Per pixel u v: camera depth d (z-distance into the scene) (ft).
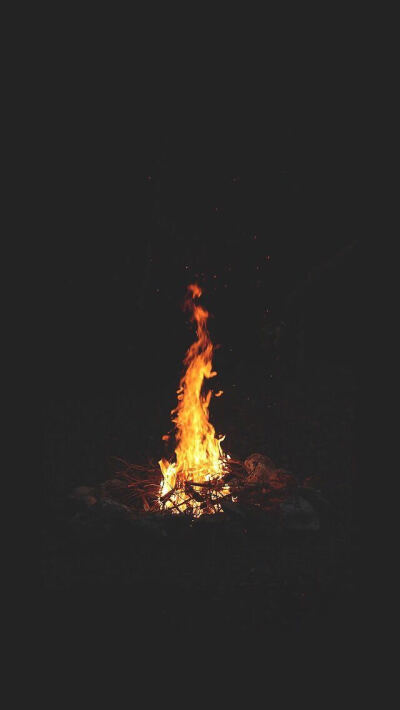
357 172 16.69
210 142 16.49
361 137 16.22
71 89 15.78
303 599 10.97
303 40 15.21
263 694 9.37
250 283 18.75
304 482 14.16
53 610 10.78
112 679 9.62
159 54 15.39
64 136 16.35
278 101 15.89
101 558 12.16
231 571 11.72
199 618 10.57
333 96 15.79
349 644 10.11
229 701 9.27
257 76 15.62
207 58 15.43
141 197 17.25
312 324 19.86
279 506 12.86
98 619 10.59
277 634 10.28
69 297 19.02
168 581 11.42
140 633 10.31
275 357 19.93
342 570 11.69
